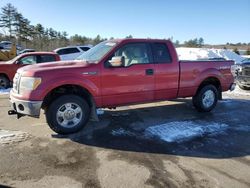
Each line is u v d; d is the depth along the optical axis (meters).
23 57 12.04
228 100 9.28
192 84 6.98
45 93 5.14
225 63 7.59
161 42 6.48
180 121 6.53
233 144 5.15
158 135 5.54
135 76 6.05
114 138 5.34
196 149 4.88
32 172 3.94
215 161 4.40
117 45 5.88
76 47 18.25
